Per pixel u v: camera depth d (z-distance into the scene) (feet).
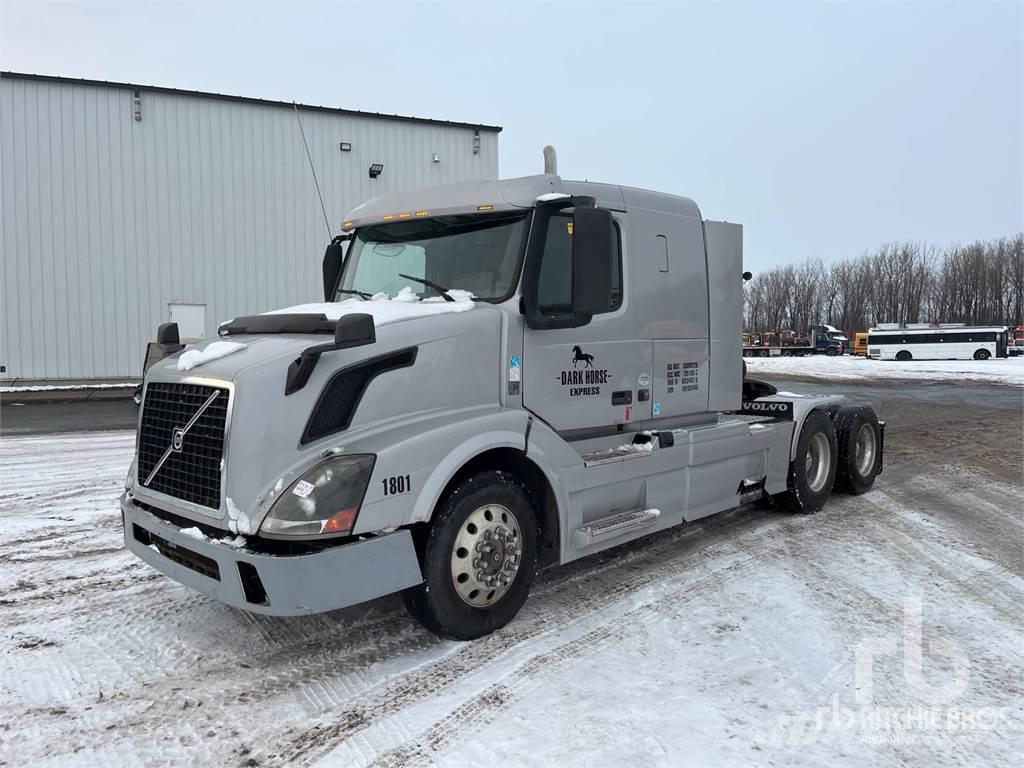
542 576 16.66
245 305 72.95
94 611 14.56
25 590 15.75
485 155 82.79
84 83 66.64
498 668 12.00
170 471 12.28
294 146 74.08
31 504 23.52
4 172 64.64
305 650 12.76
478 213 14.79
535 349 14.43
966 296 264.72
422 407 12.59
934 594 15.51
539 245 14.26
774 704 10.80
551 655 12.50
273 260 73.82
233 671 11.99
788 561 17.88
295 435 11.20
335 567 10.88
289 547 10.84
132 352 69.15
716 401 19.48
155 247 69.56
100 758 9.47
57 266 66.49
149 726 10.27
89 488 25.95
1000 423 48.14
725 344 19.76
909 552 18.66
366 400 11.89
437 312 13.16
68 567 17.29
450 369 12.96
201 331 71.41
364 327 11.56
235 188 72.08
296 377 11.19
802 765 9.23
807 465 22.82
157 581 16.37
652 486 16.52
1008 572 17.02
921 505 24.32
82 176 66.95
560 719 10.37
